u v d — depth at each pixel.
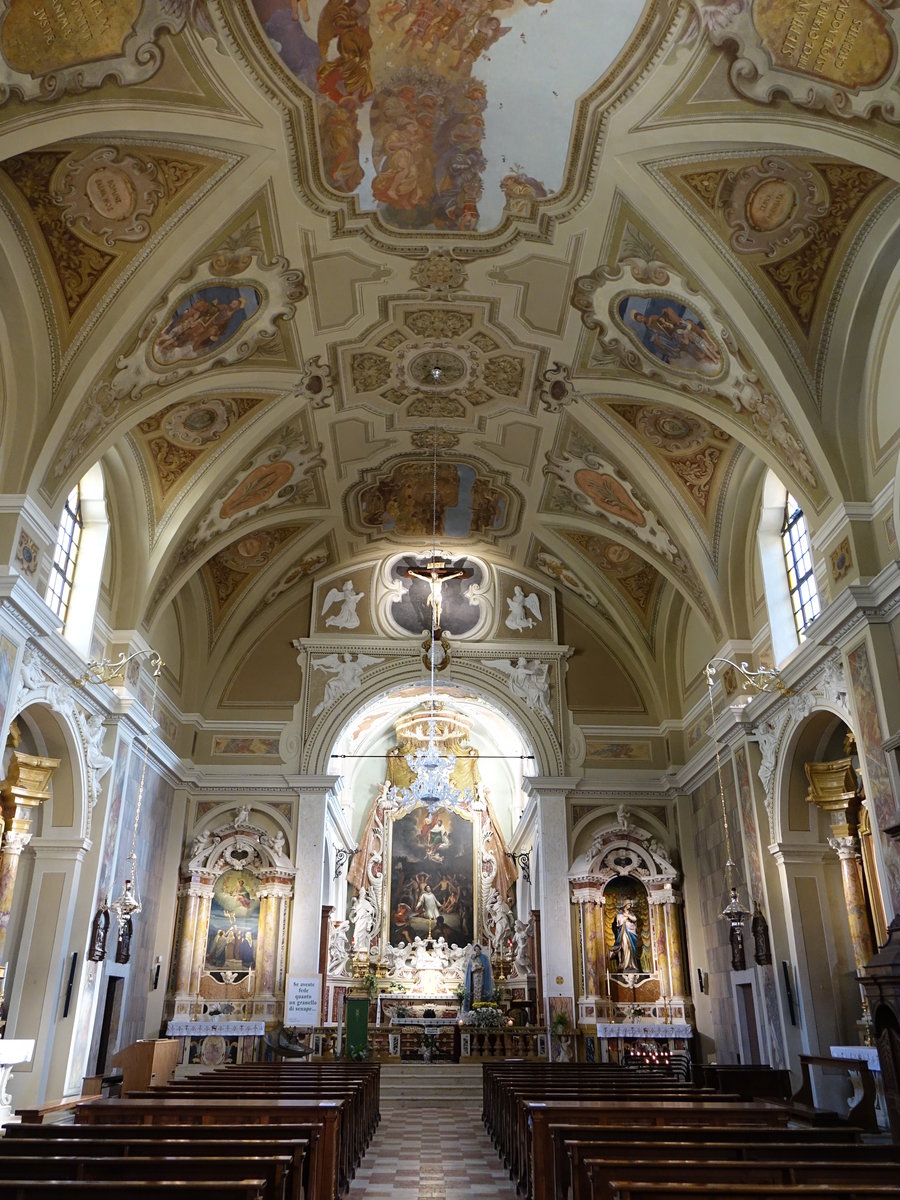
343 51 10.38
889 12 8.80
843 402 12.62
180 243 12.01
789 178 11.16
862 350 12.43
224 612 21.16
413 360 15.94
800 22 9.30
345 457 18.34
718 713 18.28
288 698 21.28
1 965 12.95
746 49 9.79
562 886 20.00
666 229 12.15
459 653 21.75
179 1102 8.57
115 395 13.04
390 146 11.74
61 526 14.49
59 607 14.35
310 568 21.73
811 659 13.73
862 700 12.07
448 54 10.61
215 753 20.64
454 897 29.42
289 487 18.42
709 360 13.55
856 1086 13.59
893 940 10.38
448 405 17.17
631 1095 9.83
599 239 12.79
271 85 10.57
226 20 9.73
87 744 14.52
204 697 20.91
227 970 19.17
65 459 12.64
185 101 10.39
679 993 19.06
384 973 27.58
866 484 12.49
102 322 12.16
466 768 30.75
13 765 13.56
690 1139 6.96
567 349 14.99
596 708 21.64
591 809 20.80
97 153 10.66
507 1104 10.56
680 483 16.67
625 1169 5.49
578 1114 8.09
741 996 16.84
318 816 20.12
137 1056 14.25
